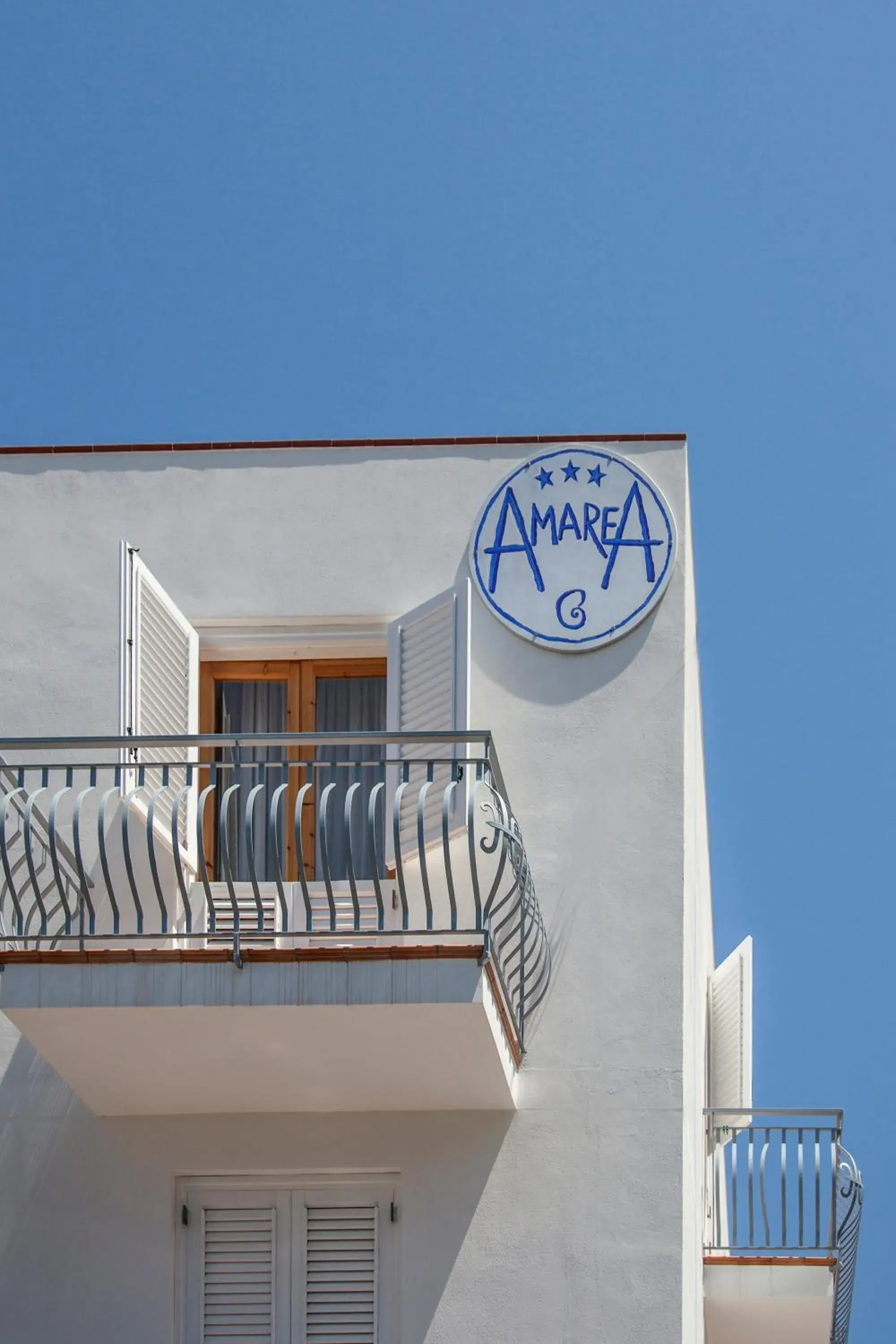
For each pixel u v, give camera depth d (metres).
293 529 14.15
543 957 13.18
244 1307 12.86
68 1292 12.84
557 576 13.82
